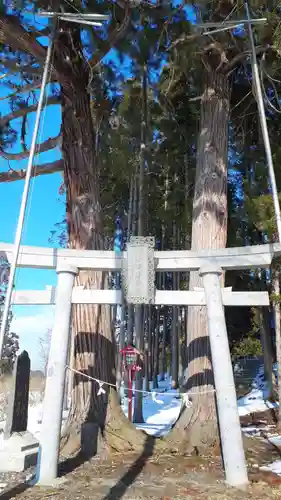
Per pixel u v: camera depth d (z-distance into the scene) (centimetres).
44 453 518
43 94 588
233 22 615
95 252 606
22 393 611
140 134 1276
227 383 523
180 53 845
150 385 2180
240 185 1362
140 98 1198
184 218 1380
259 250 574
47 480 508
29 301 604
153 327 2295
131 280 582
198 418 709
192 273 783
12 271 516
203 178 841
